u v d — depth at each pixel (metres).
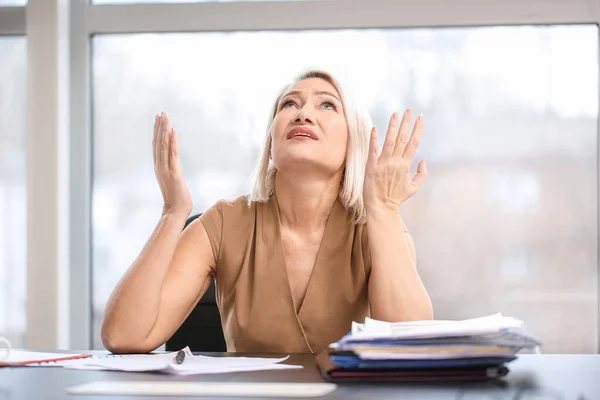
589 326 2.58
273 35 2.66
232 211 1.50
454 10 2.58
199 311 1.73
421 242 2.61
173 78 2.71
